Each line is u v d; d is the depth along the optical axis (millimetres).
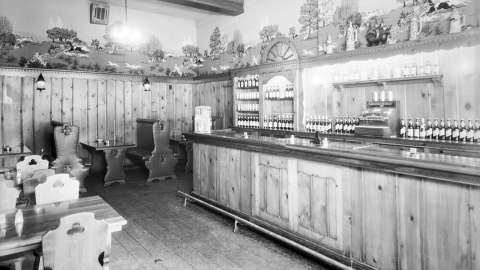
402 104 5102
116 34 7145
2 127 7160
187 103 9969
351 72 5766
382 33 5398
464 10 4508
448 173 2428
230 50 8719
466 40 4289
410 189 2725
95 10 8156
